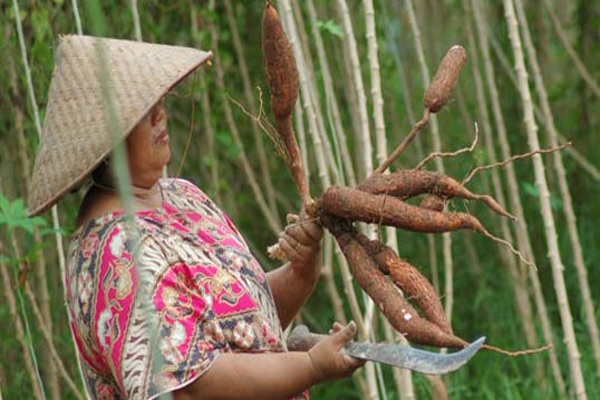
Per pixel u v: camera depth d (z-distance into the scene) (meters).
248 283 3.66
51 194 3.43
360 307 7.60
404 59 8.47
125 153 3.50
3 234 6.81
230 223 3.90
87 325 3.47
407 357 3.38
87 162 3.40
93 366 3.58
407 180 3.67
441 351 7.47
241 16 7.65
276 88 3.73
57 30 6.22
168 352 3.36
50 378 6.32
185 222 3.65
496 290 7.92
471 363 7.42
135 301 3.37
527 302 7.04
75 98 3.47
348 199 3.60
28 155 6.67
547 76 8.79
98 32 2.86
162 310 3.38
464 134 8.68
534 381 7.11
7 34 6.12
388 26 8.01
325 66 5.99
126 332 3.36
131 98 3.45
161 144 3.57
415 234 8.34
